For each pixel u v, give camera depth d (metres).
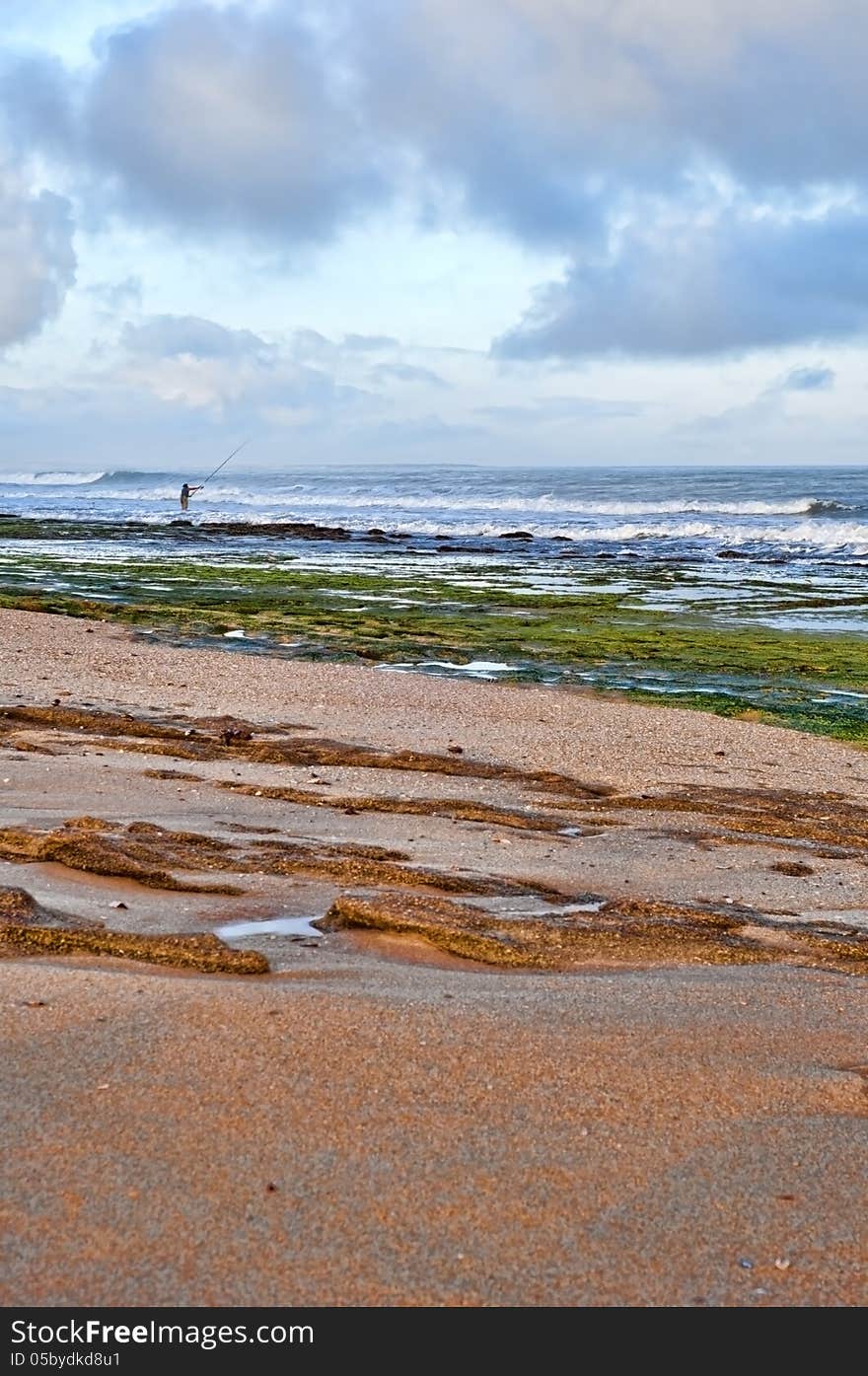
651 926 8.34
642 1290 3.95
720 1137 4.96
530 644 26.31
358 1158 4.55
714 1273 4.05
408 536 64.38
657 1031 6.16
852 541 60.56
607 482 132.50
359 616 30.03
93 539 58.66
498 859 10.43
